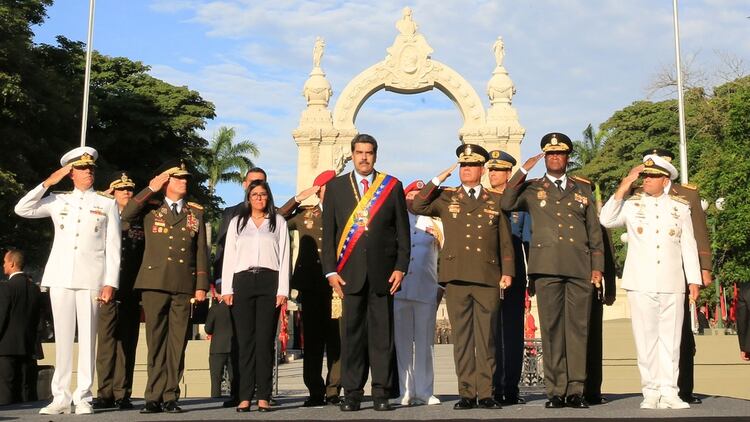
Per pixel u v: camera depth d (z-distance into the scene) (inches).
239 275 400.2
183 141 1814.7
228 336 576.7
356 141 408.8
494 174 450.0
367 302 397.7
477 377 397.4
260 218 407.5
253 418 353.4
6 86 1151.0
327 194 407.5
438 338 1562.5
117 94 1766.7
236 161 2369.6
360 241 395.2
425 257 448.8
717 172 1192.2
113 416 380.8
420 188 462.9
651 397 391.2
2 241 1203.9
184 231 413.7
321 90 1556.3
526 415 352.5
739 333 444.1
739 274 1140.5
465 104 1541.6
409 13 1567.4
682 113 989.8
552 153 408.5
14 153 1182.9
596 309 418.0
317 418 349.4
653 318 396.2
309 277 441.7
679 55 997.8
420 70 1545.3
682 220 402.3
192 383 635.5
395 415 360.5
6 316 487.8
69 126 1323.8
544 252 398.3
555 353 394.6
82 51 1539.1
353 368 393.7
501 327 437.7
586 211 407.2
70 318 404.5
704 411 366.0
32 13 1362.0
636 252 402.0
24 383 501.4
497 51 1569.9
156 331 402.6
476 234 403.9
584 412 365.1
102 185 1387.8
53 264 406.9
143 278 404.5
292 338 1274.6
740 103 1162.0
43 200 417.4
